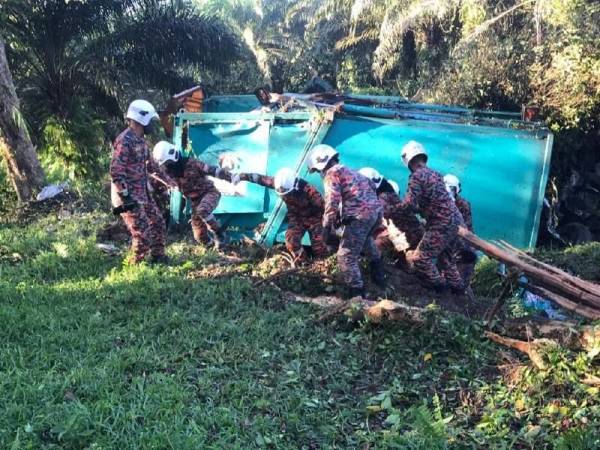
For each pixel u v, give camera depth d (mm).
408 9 19953
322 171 6930
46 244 8484
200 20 17688
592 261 10094
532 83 13172
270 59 27969
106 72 16578
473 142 8961
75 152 15039
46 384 4387
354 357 5289
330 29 27547
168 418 4059
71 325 5637
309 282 7199
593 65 12516
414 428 4172
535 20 15039
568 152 12836
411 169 7344
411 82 21234
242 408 4320
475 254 7848
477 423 4367
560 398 4535
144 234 7449
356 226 6785
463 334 5473
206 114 9094
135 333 5492
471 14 17250
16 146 11773
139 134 7438
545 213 11734
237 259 8070
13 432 3842
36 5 15734
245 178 7984
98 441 3773
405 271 7945
